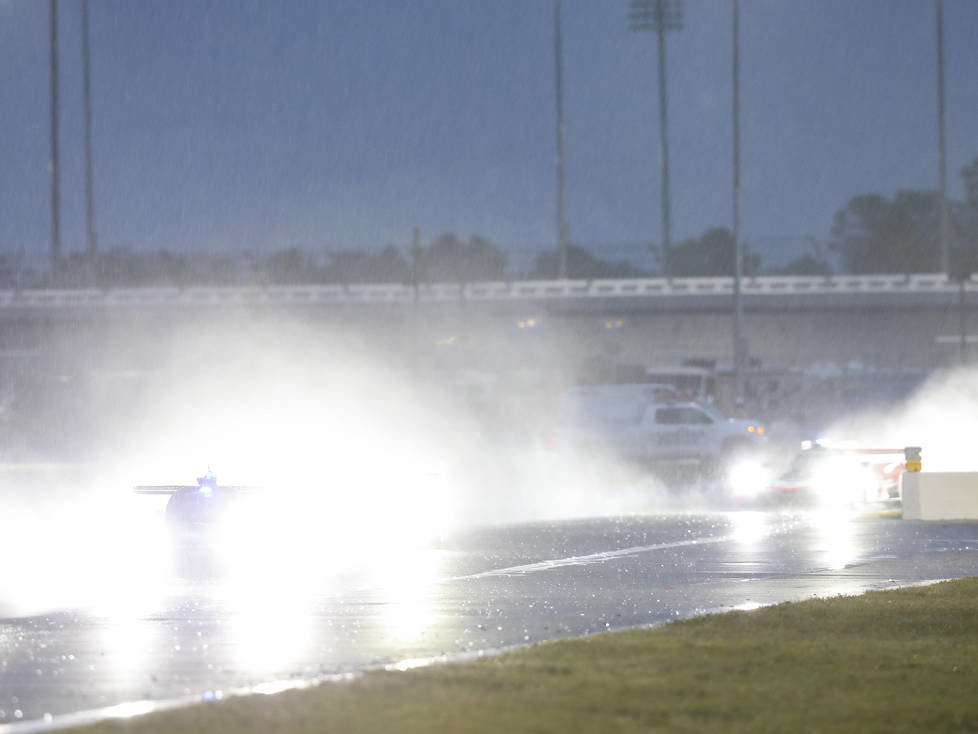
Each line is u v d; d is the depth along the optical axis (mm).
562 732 19844
